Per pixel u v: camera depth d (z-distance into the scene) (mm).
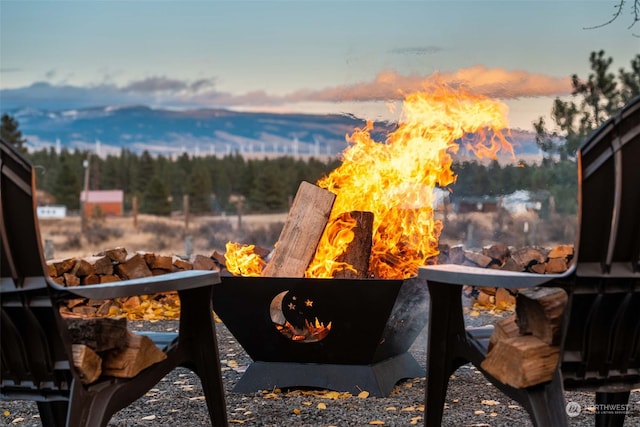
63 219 32062
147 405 3939
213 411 3029
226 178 39875
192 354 3004
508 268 7211
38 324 2443
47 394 2551
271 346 4113
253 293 3975
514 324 2646
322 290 3885
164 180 40844
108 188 44750
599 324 2475
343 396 4043
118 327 2574
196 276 2738
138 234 27000
